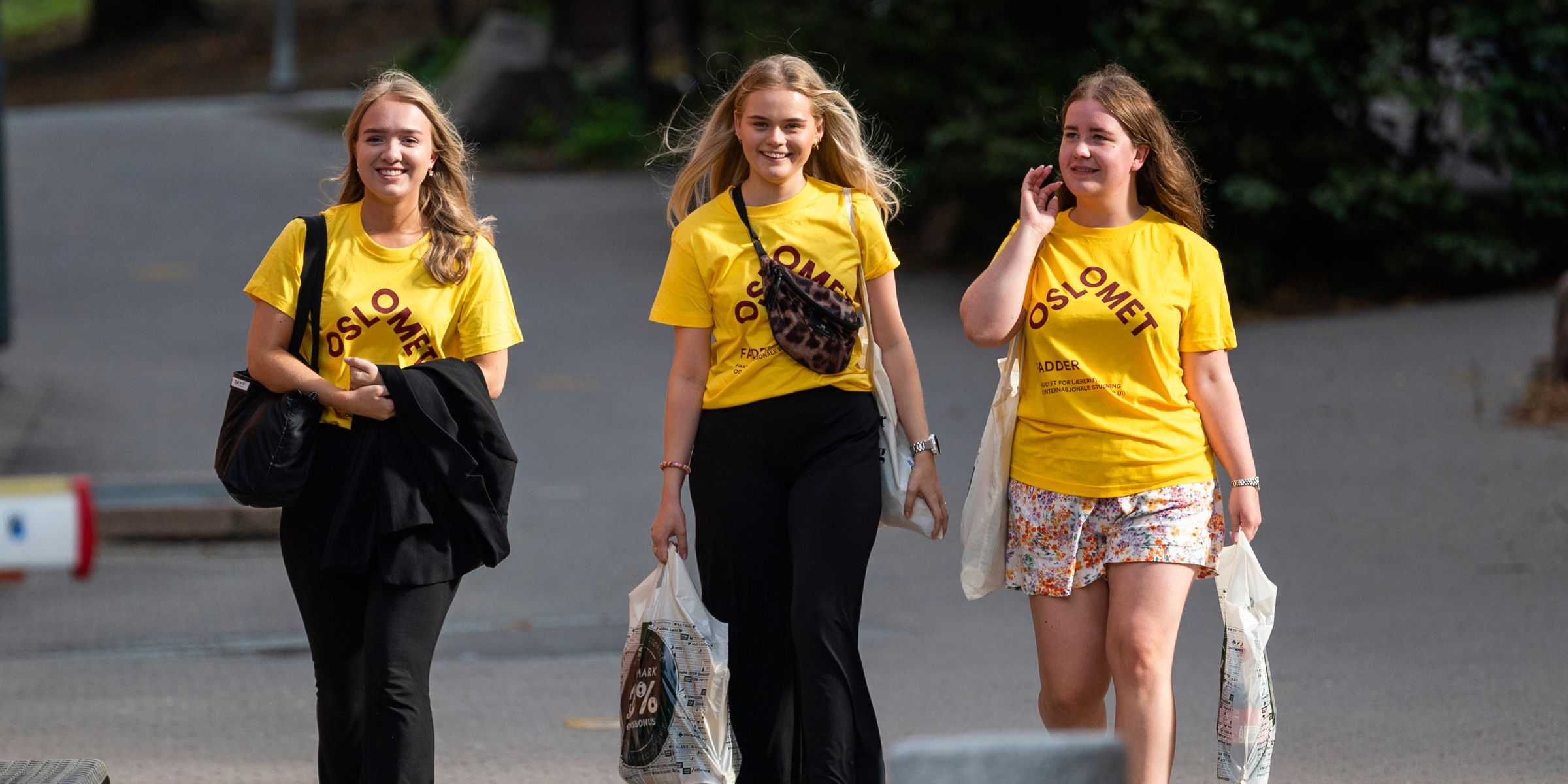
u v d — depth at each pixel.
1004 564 16.02
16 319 57.34
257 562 33.09
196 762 19.81
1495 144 53.16
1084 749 6.72
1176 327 15.26
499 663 25.41
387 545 14.49
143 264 67.44
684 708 15.48
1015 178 59.31
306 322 14.90
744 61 64.94
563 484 38.75
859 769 14.89
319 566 14.80
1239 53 52.81
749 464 15.68
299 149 99.88
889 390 16.09
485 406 14.91
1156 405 15.26
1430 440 37.62
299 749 20.50
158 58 168.00
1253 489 15.35
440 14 135.62
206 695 23.41
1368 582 28.11
